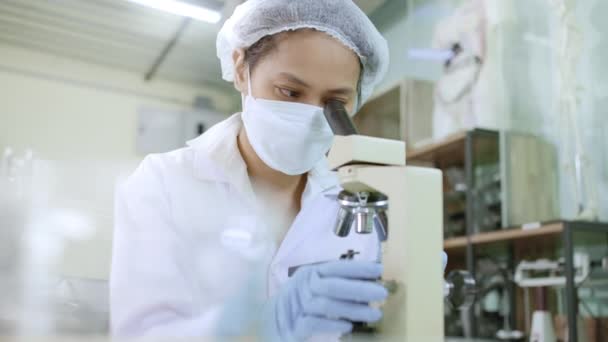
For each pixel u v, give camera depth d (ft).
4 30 10.68
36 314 1.97
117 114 13.02
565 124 6.57
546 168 7.30
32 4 9.32
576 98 6.56
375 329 2.14
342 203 2.33
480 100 8.15
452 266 8.34
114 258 2.72
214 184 3.53
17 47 11.69
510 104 7.89
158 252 2.85
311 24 3.13
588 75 6.83
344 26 3.24
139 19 9.58
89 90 12.67
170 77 13.53
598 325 6.08
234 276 3.03
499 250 7.62
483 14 8.36
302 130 3.18
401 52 10.37
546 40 7.49
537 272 6.74
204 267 3.01
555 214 7.09
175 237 3.05
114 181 3.00
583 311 6.40
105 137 12.70
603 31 6.81
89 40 11.04
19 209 2.25
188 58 11.78
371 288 2.05
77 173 2.66
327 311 2.03
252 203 3.51
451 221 8.34
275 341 2.04
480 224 7.55
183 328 2.17
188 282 2.87
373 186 2.20
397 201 2.15
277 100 3.21
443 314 2.13
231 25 3.58
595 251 6.63
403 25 10.47
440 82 9.10
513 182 7.23
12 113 11.68
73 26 10.23
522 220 7.11
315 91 3.14
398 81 9.52
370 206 2.25
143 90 13.56
